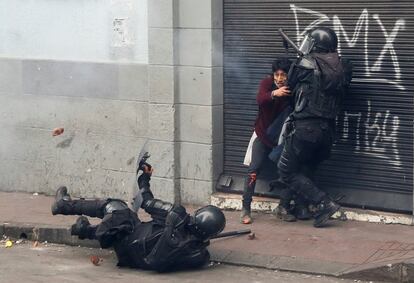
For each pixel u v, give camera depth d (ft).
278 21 37.58
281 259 32.04
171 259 31.30
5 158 44.62
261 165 36.65
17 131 44.09
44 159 43.47
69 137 42.55
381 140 35.63
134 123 40.60
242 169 39.01
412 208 35.09
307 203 36.55
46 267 32.81
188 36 38.88
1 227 37.40
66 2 41.96
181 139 39.60
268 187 38.24
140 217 37.81
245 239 34.27
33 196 43.47
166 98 39.42
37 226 36.91
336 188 36.83
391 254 31.58
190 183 39.60
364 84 35.73
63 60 42.29
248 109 38.63
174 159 39.63
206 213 31.37
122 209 32.22
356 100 35.96
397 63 34.96
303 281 30.48
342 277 30.58
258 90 36.99
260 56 38.17
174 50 39.09
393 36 34.94
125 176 41.06
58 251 35.32
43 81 42.96
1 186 44.73
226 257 32.73
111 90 41.06
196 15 38.60
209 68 38.55
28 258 34.22
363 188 36.24
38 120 43.39
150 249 31.55
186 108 39.37
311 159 35.53
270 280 30.66
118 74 40.75
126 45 40.52
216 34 38.60
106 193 41.73
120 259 32.42
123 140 41.01
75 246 36.09
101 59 41.29
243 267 32.22
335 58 34.47
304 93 34.53
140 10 40.01
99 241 32.07
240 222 36.60
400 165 35.29
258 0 37.88
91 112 41.75
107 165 41.55
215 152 39.09
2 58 43.96
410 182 35.14
